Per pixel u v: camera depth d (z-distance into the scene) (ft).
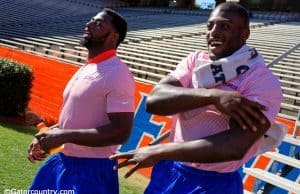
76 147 9.78
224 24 7.12
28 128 31.89
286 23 69.56
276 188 16.93
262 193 15.58
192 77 7.34
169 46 49.73
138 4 111.04
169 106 6.82
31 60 40.93
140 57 44.75
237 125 6.36
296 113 25.40
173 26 69.31
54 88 36.73
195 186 7.31
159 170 7.83
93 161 9.79
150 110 7.09
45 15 86.63
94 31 9.91
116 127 9.48
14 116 34.01
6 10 85.56
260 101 6.70
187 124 7.32
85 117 9.72
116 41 10.07
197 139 6.62
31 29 70.18
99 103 9.70
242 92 6.86
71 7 96.84
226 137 6.31
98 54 9.98
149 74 37.83
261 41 48.73
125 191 20.33
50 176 10.16
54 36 61.77
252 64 6.97
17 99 33.83
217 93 6.42
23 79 34.01
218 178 7.32
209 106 7.06
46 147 9.49
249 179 19.19
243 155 6.29
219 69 6.90
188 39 54.95
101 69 9.73
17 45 58.70
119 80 9.61
